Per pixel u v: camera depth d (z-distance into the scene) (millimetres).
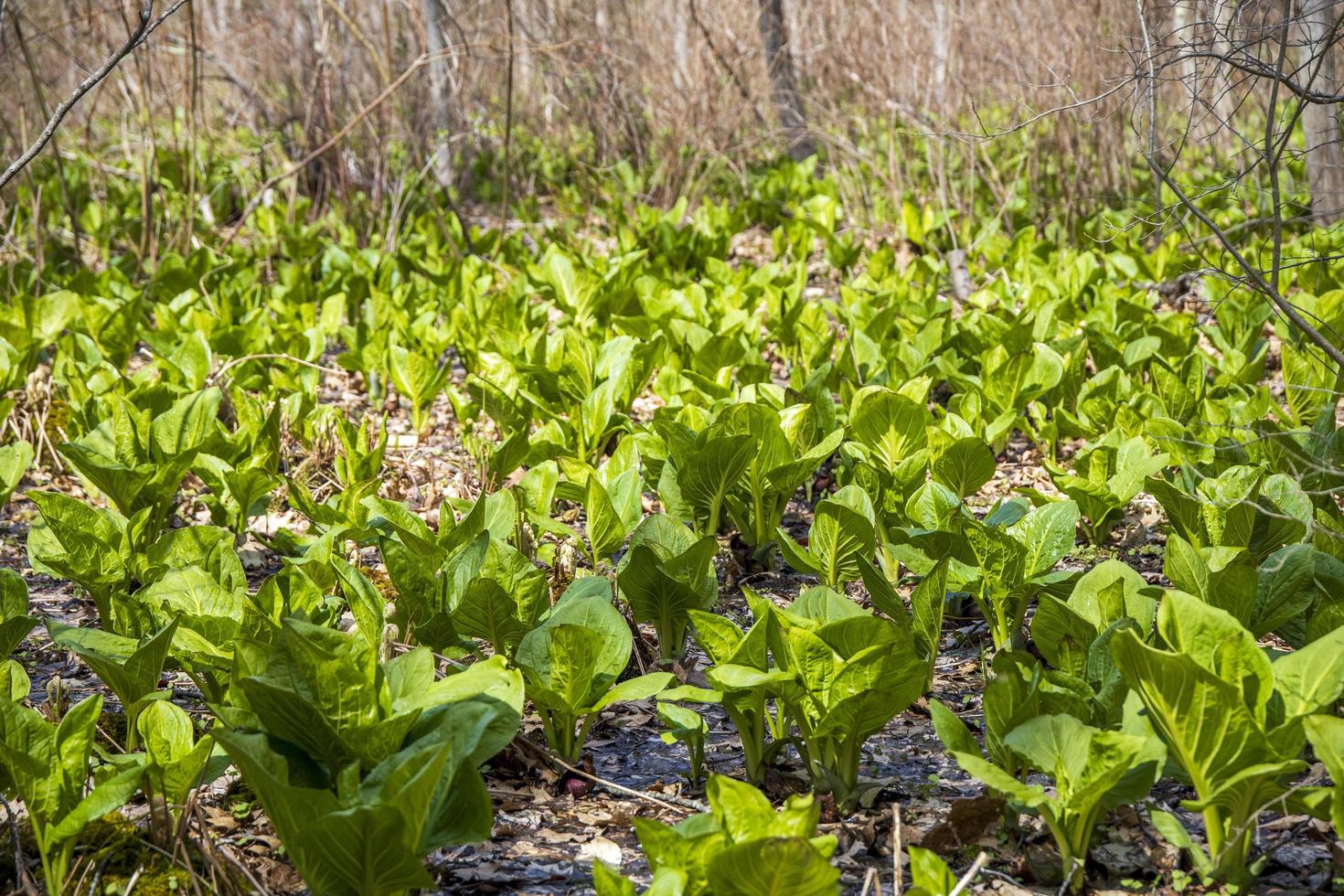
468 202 15305
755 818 2256
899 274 8906
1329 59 6090
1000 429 5457
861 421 4805
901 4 11938
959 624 4207
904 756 3318
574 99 14461
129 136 12984
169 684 3834
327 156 12930
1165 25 6930
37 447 6105
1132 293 8109
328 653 2451
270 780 2240
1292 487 3816
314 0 13242
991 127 11906
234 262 9797
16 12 9820
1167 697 2383
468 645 3465
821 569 4055
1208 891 2553
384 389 7391
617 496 4414
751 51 13938
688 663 3934
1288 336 6219
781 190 13750
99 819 2766
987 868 2713
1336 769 2252
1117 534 4906
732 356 6312
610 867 2797
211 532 3900
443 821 2465
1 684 2842
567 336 6008
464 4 14711
